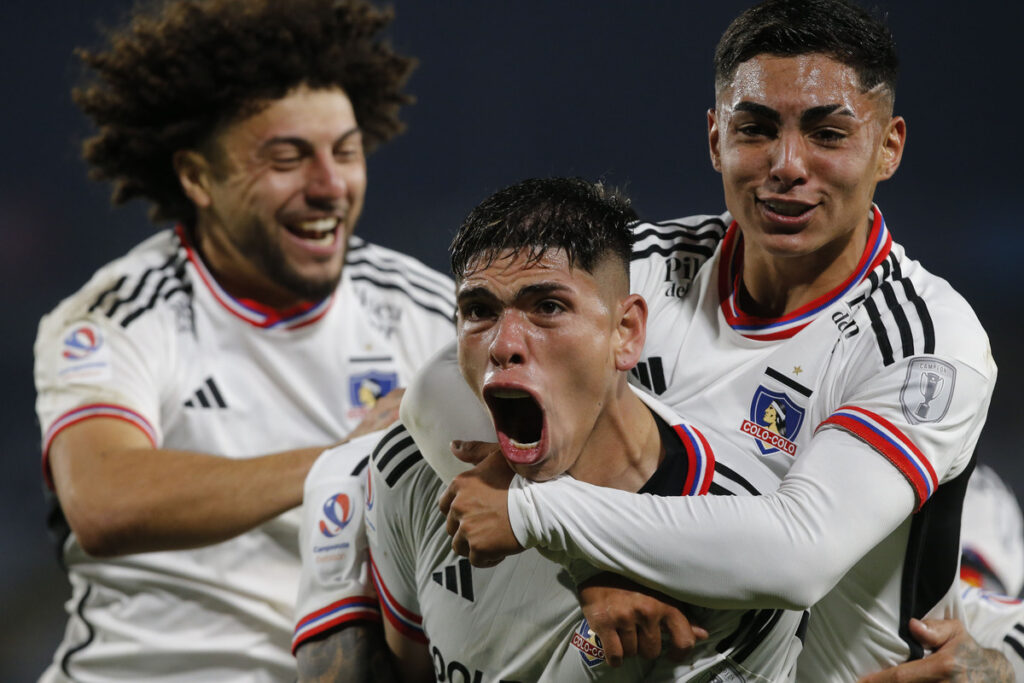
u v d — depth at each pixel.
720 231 10.34
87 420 12.78
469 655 8.87
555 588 8.48
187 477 12.13
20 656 25.06
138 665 13.30
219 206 13.62
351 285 14.47
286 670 13.34
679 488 8.23
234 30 13.28
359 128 15.45
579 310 7.57
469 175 39.03
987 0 37.66
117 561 13.20
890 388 8.57
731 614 8.17
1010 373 33.16
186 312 13.67
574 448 7.84
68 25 36.12
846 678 9.84
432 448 8.78
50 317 13.64
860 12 8.87
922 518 9.13
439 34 39.09
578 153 39.28
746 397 9.52
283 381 13.93
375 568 9.71
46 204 35.38
